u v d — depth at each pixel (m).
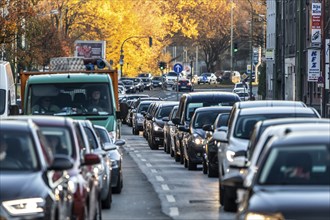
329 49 85.50
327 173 19.25
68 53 135.25
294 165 19.42
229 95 58.72
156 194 37.84
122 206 33.53
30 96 46.62
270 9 167.25
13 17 78.12
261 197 17.81
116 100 50.66
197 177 46.25
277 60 150.62
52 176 21.02
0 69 57.00
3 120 23.17
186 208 32.66
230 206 31.00
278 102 38.75
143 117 99.94
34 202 19.66
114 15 158.25
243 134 34.16
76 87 46.66
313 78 88.50
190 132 51.16
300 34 114.56
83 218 21.67
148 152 71.44
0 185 19.88
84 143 26.77
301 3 113.19
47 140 23.70
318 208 17.08
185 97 58.81
